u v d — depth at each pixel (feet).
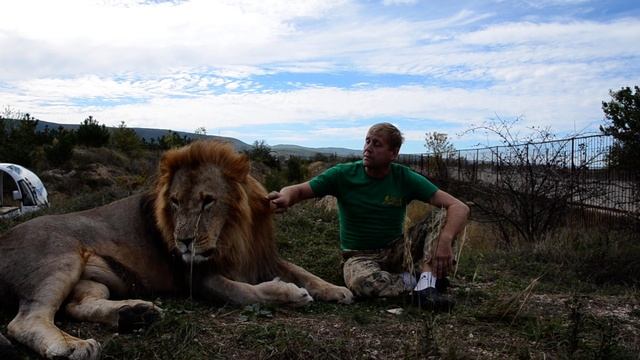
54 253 12.85
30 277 12.37
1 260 12.67
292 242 22.75
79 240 13.69
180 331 11.27
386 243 15.98
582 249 26.37
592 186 36.14
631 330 14.01
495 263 23.84
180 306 13.60
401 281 14.98
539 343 12.16
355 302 15.02
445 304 13.89
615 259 22.76
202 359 10.48
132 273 14.42
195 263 13.97
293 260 20.12
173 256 14.47
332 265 19.10
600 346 11.62
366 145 15.42
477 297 16.03
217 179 14.02
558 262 23.99
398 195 15.74
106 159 97.81
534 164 36.11
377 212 15.75
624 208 34.71
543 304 15.80
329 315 13.50
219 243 14.17
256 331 11.62
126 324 11.43
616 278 21.83
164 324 11.55
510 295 15.64
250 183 15.60
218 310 13.34
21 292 12.27
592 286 20.02
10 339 11.14
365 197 15.71
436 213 14.93
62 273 12.57
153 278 14.83
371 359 10.89
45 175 80.64
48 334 10.62
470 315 13.80
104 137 111.65
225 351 10.92
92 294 12.87
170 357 10.35
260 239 15.80
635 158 34.73
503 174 37.99
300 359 10.71
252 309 13.25
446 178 56.85
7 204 54.29
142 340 11.16
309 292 14.98
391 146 15.29
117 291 14.08
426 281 14.19
